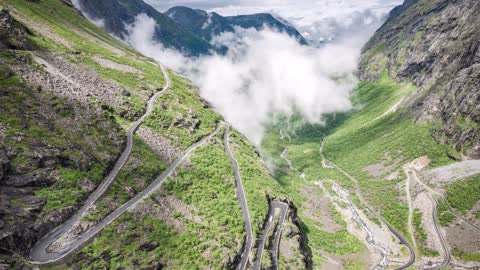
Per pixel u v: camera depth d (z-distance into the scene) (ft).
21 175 325.62
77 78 570.46
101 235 320.09
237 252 367.45
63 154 370.32
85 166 381.81
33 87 447.83
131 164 433.89
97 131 449.06
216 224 398.01
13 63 477.77
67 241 303.27
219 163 522.88
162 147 506.48
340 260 545.44
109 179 395.34
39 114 409.28
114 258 304.71
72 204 336.70
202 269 330.95
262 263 366.22
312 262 474.49
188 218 392.27
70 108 451.94
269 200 491.31
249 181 510.17
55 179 345.51
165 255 333.21
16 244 273.33
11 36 572.10
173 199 413.18
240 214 428.15
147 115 564.71
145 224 354.95
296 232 449.48
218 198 448.24
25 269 257.96
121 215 351.67
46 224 305.94
